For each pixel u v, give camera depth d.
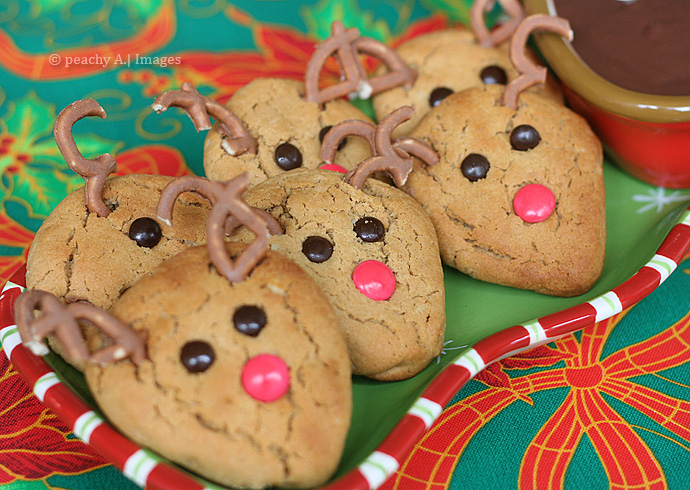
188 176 0.33
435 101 0.42
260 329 0.32
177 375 0.31
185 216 0.36
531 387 0.36
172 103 0.37
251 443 0.31
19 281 0.36
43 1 0.53
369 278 0.34
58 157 0.44
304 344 0.32
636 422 0.35
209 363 0.31
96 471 0.33
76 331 0.31
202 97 0.38
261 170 0.39
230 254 0.33
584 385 0.36
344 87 0.41
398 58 0.43
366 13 0.52
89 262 0.35
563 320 0.35
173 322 0.32
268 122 0.40
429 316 0.35
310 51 0.50
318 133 0.40
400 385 0.35
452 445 0.34
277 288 0.33
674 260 0.37
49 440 0.34
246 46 0.50
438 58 0.43
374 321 0.34
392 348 0.34
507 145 0.39
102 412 0.32
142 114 0.46
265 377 0.31
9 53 0.49
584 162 0.39
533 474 0.33
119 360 0.31
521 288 0.38
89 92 0.47
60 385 0.32
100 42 0.50
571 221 0.38
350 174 0.37
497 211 0.38
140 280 0.33
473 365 0.34
